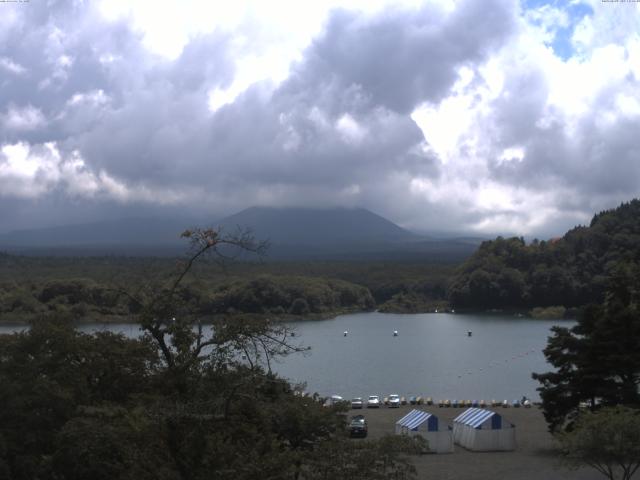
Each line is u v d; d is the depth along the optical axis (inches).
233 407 916.0
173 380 913.5
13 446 1288.1
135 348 1464.1
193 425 882.8
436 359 5954.7
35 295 6151.6
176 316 937.5
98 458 1111.0
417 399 3764.8
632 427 1625.2
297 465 1002.1
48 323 1555.1
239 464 872.9
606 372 2308.1
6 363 1427.2
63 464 1187.9
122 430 974.4
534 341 7140.8
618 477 1978.3
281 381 1045.8
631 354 2277.3
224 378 907.4
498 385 4591.5
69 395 1358.3
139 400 1007.0
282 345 953.5
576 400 2363.4
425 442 1147.3
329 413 1508.4
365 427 2564.0
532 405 3528.5
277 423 1342.3
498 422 2442.2
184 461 879.1
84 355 1501.0
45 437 1325.0
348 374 5147.6
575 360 2354.8
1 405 1312.7
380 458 999.0
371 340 7480.3
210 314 973.2
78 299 5457.7
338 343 7244.1
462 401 3666.3
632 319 2313.0
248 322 914.7
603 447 1631.4
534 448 2465.6
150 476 877.8
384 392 4352.9
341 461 980.6
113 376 1493.6
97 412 1179.9
